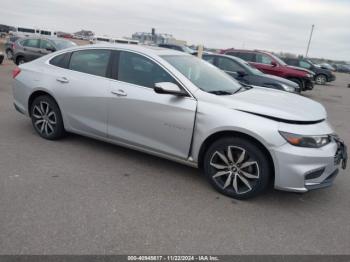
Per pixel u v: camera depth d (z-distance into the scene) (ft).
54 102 16.63
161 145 13.70
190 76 13.76
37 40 48.62
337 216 11.88
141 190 12.72
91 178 13.39
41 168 13.93
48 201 11.35
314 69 74.28
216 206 11.93
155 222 10.62
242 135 11.99
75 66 16.08
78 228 9.96
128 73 14.44
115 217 10.72
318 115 12.59
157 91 12.55
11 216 10.31
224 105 12.32
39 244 9.12
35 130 17.98
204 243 9.75
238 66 33.68
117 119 14.57
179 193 12.71
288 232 10.64
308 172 11.23
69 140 17.53
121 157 15.80
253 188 12.06
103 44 15.64
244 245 9.80
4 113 22.22
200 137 12.59
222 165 12.63
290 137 11.21
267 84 31.96
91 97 15.07
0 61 49.90
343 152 12.59
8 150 15.58
